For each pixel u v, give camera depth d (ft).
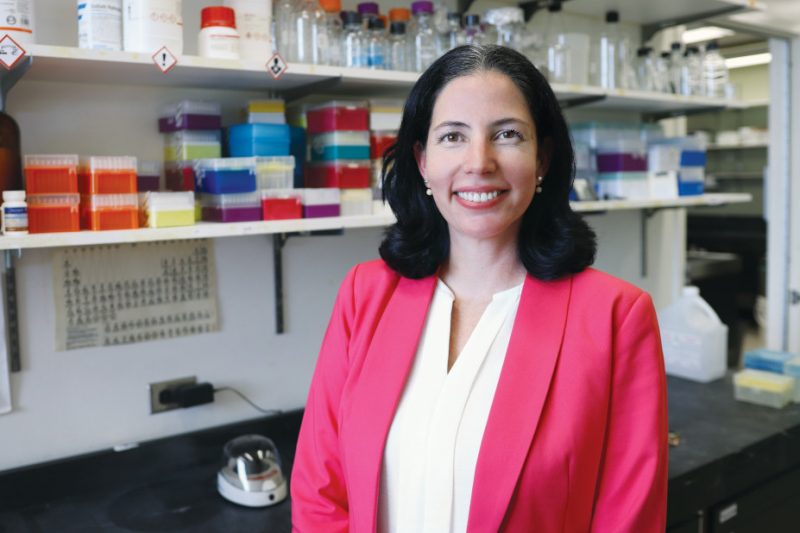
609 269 8.94
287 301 6.63
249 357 6.45
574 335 3.39
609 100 7.52
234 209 5.18
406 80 5.75
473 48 3.44
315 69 5.29
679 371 8.47
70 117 5.41
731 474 6.17
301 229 5.35
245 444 5.68
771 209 10.33
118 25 4.63
